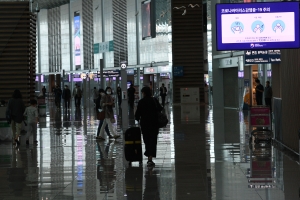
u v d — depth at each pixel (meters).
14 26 20.27
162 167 11.24
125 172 10.68
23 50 20.67
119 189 8.93
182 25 41.22
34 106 16.70
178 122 23.78
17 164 12.06
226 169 10.79
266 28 14.07
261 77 30.17
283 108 14.58
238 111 31.41
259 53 20.67
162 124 11.77
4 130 17.56
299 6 13.93
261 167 10.96
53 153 14.00
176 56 41.56
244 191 8.54
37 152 14.31
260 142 15.06
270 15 14.04
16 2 20.31
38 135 19.27
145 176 10.16
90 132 20.25
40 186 9.33
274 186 8.91
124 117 20.67
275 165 11.21
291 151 13.38
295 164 11.31
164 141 16.16
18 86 20.75
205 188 8.86
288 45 13.94
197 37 41.38
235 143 15.36
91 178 10.04
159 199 8.09
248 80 31.00
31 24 21.36
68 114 33.72
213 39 36.88
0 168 11.47
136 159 11.74
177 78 41.53
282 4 14.03
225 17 14.23
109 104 17.42
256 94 27.41
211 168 10.95
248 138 16.59
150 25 37.84
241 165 11.29
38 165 11.87
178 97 41.59
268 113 14.89
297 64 12.69
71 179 9.98
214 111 32.06
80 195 8.49
